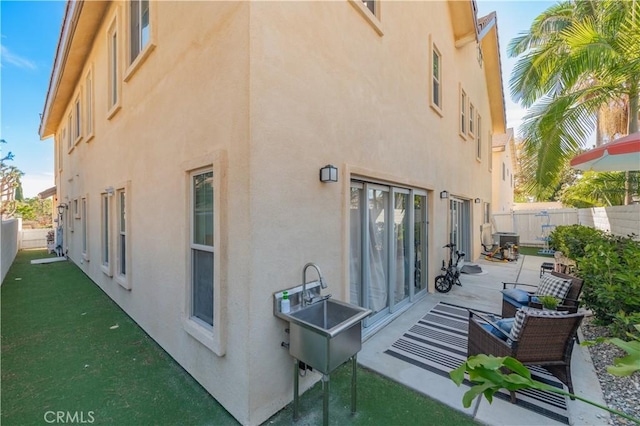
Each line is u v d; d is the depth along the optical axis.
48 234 14.66
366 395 3.01
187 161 3.36
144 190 4.57
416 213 6.25
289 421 2.68
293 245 2.99
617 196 8.87
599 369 3.40
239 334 2.65
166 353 3.93
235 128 2.70
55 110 11.88
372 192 4.72
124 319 5.18
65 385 3.25
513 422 2.60
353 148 3.96
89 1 6.12
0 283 7.28
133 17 5.15
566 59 6.57
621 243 5.39
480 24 10.60
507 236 11.73
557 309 4.04
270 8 2.78
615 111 9.25
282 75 2.88
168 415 2.77
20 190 23.64
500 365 1.23
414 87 5.84
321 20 3.42
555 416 2.66
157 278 4.18
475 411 2.75
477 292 6.68
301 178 3.09
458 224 9.16
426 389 3.08
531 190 7.79
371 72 4.40
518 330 2.83
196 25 3.29
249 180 2.56
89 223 8.25
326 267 3.42
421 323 4.82
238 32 2.68
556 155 7.05
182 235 3.50
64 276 8.70
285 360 2.88
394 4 5.10
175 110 3.70
